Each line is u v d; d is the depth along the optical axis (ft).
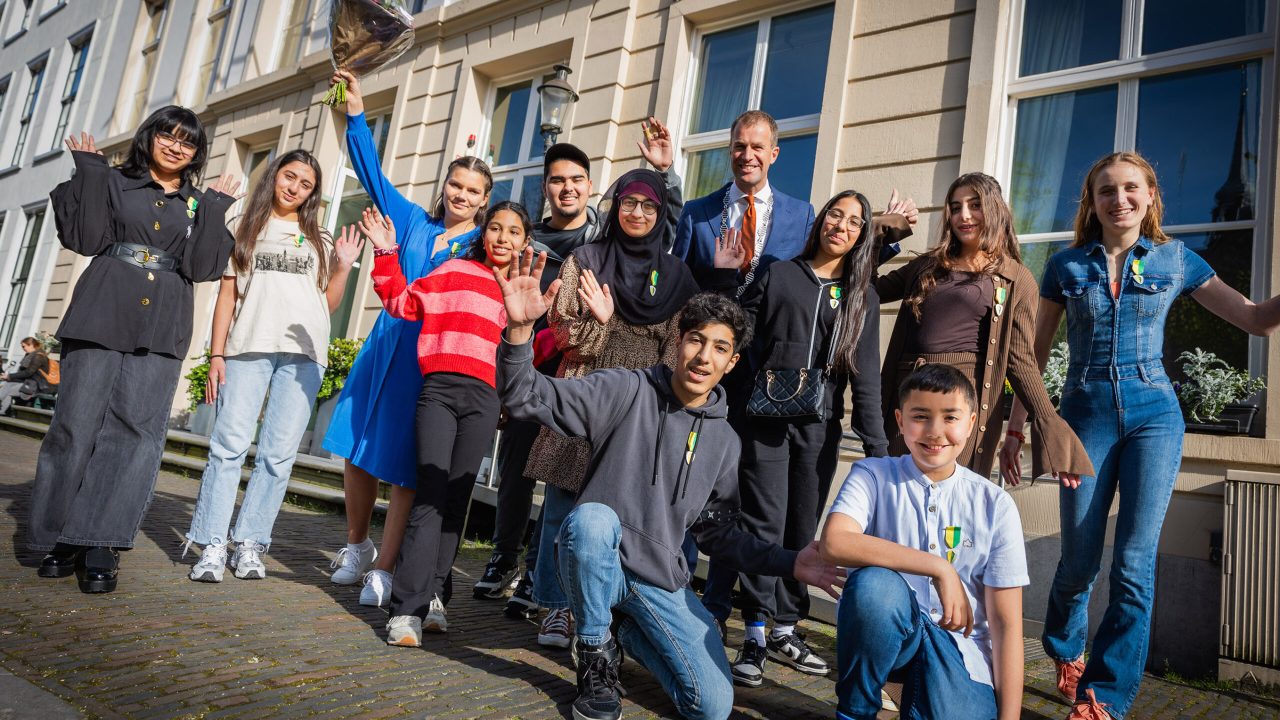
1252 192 12.71
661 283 9.04
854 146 16.71
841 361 8.64
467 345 8.85
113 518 9.02
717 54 20.25
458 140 25.27
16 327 44.68
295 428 10.89
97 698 5.83
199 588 9.59
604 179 20.80
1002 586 6.37
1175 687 9.75
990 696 6.19
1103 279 8.39
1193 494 11.26
